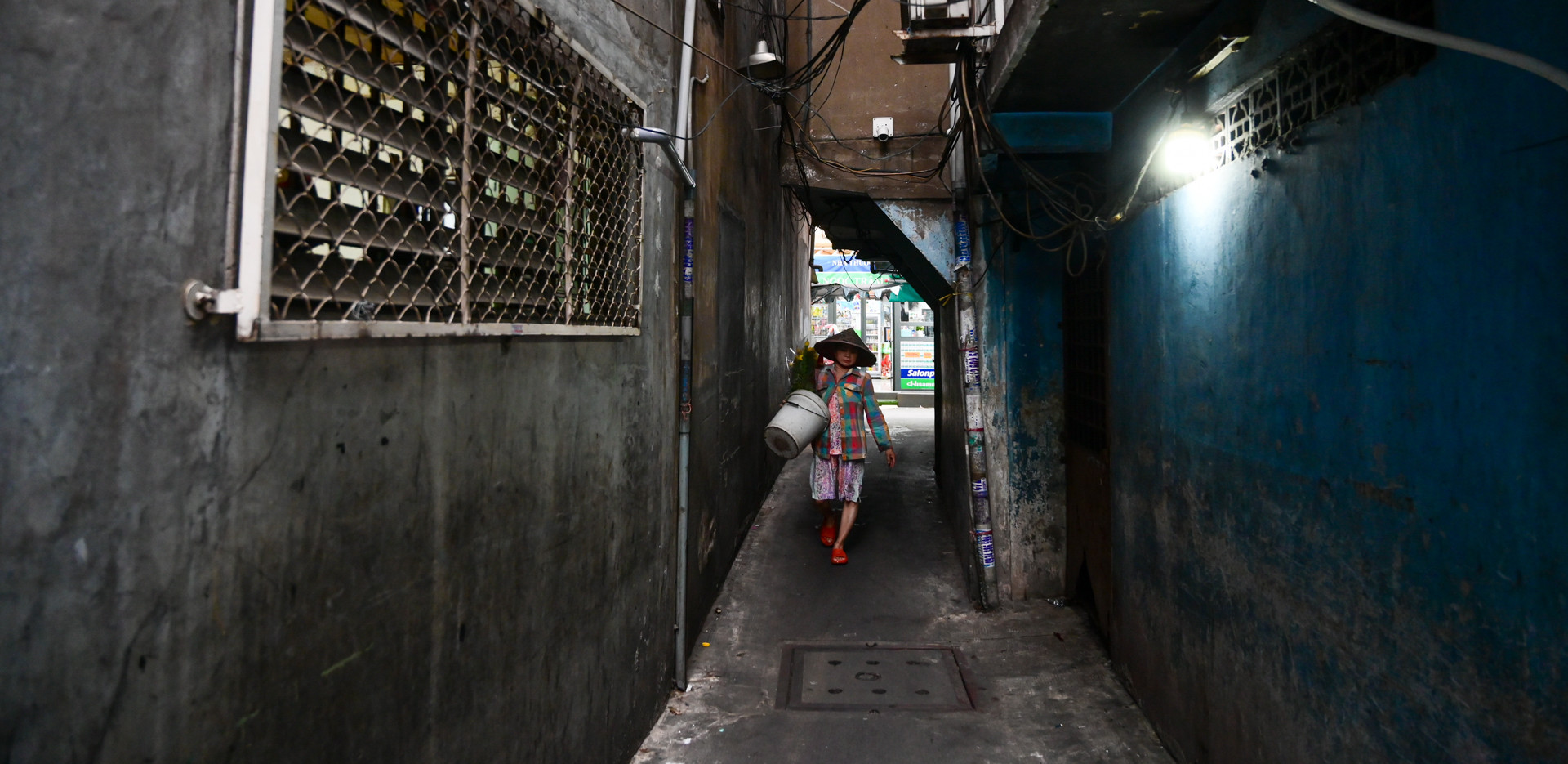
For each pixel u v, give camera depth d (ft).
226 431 3.85
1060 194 15.40
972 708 11.94
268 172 3.90
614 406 9.30
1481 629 4.78
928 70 18.80
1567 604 4.11
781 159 19.15
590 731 8.71
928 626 15.16
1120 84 11.19
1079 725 11.34
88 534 3.25
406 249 5.22
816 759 10.52
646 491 10.69
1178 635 10.01
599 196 8.67
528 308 7.09
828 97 18.98
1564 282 4.12
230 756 3.90
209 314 3.73
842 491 18.95
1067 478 16.34
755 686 12.74
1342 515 6.31
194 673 3.69
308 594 4.41
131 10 3.38
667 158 11.24
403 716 5.30
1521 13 4.39
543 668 7.47
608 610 9.21
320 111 4.39
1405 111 5.45
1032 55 9.94
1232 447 8.36
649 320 10.64
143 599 3.45
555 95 7.32
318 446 4.46
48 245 3.10
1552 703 4.22
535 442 7.22
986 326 16.47
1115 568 13.00
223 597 3.84
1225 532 8.55
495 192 6.47
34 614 3.06
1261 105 7.70
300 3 4.18
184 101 3.60
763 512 23.66
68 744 3.17
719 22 15.16
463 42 5.81
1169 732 10.39
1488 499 4.71
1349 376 6.19
